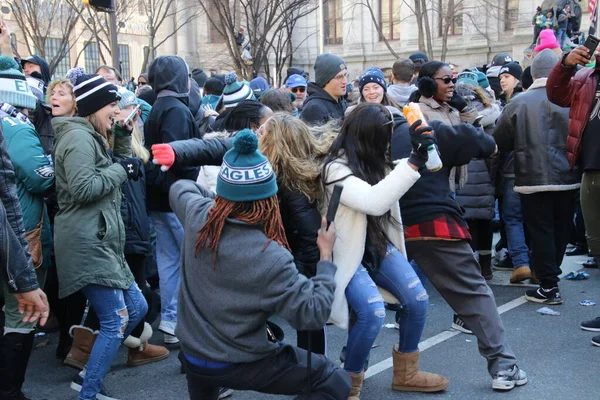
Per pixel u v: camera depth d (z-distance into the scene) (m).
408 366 4.04
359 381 3.70
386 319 5.59
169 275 5.02
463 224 4.03
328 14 28.27
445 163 4.02
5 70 4.01
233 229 2.56
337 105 5.66
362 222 3.44
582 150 4.79
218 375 2.66
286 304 2.53
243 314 2.57
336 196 2.85
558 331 5.11
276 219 2.59
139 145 4.46
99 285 3.68
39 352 5.01
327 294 2.63
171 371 4.59
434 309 5.80
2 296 3.21
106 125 3.84
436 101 4.70
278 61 15.03
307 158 3.39
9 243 2.76
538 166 5.48
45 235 4.24
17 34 22.08
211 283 2.59
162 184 4.76
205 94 8.61
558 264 5.84
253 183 2.51
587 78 4.79
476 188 6.13
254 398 4.09
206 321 2.63
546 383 4.16
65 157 3.60
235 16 13.78
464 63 25.98
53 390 4.29
